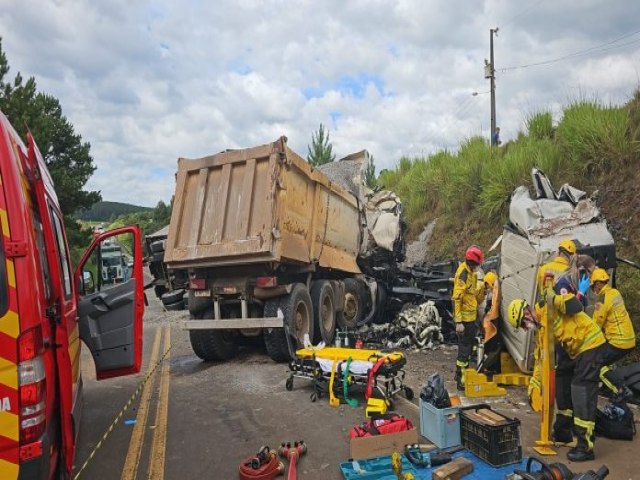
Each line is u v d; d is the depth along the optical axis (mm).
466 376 6199
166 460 4574
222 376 7539
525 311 4988
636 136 9938
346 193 10594
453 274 11031
